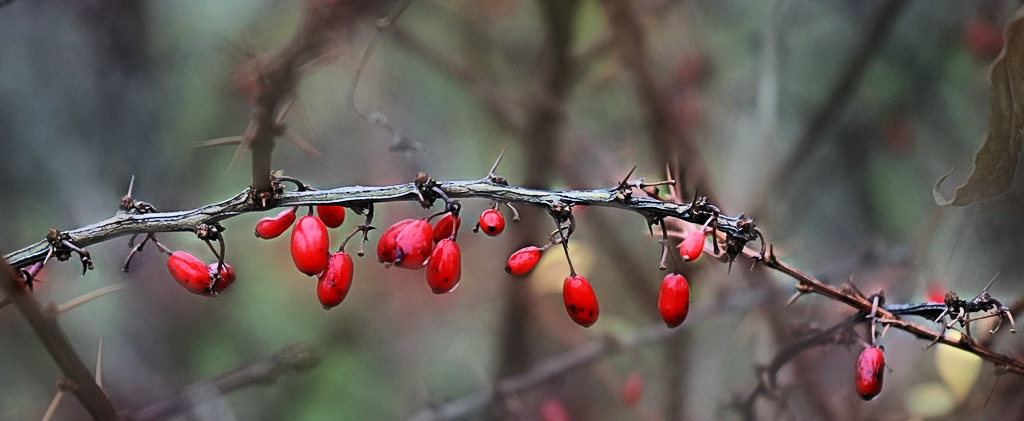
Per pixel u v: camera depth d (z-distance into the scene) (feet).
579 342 3.19
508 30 3.80
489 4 3.64
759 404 2.40
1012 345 2.11
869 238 3.34
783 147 3.32
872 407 2.42
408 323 4.00
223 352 3.69
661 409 3.08
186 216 1.92
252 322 3.85
